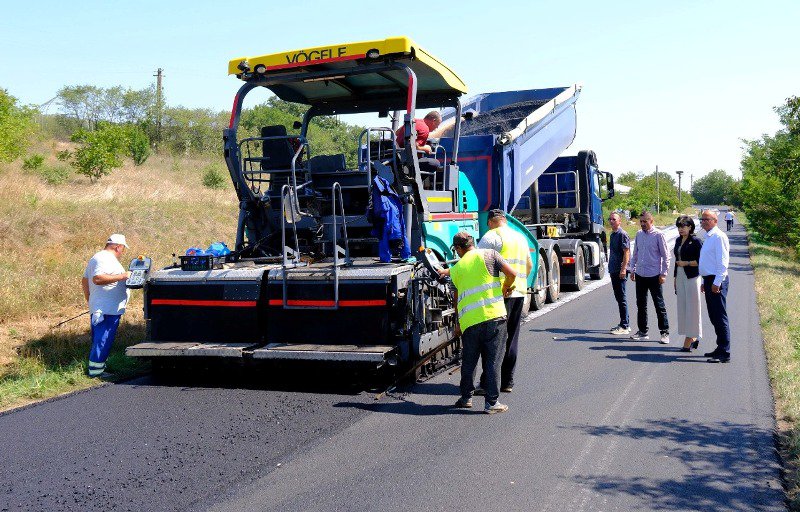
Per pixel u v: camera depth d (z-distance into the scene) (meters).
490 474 4.59
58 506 4.12
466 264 6.07
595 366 7.76
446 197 8.21
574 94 13.40
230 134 7.85
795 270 20.05
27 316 9.69
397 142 8.12
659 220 59.78
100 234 14.09
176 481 4.50
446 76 8.05
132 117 47.91
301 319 6.93
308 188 7.78
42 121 44.12
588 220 15.33
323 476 4.57
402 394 6.70
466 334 6.05
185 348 6.84
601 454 4.96
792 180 22.69
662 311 9.10
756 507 4.07
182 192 20.39
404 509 4.05
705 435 5.38
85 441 5.29
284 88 8.48
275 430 5.55
